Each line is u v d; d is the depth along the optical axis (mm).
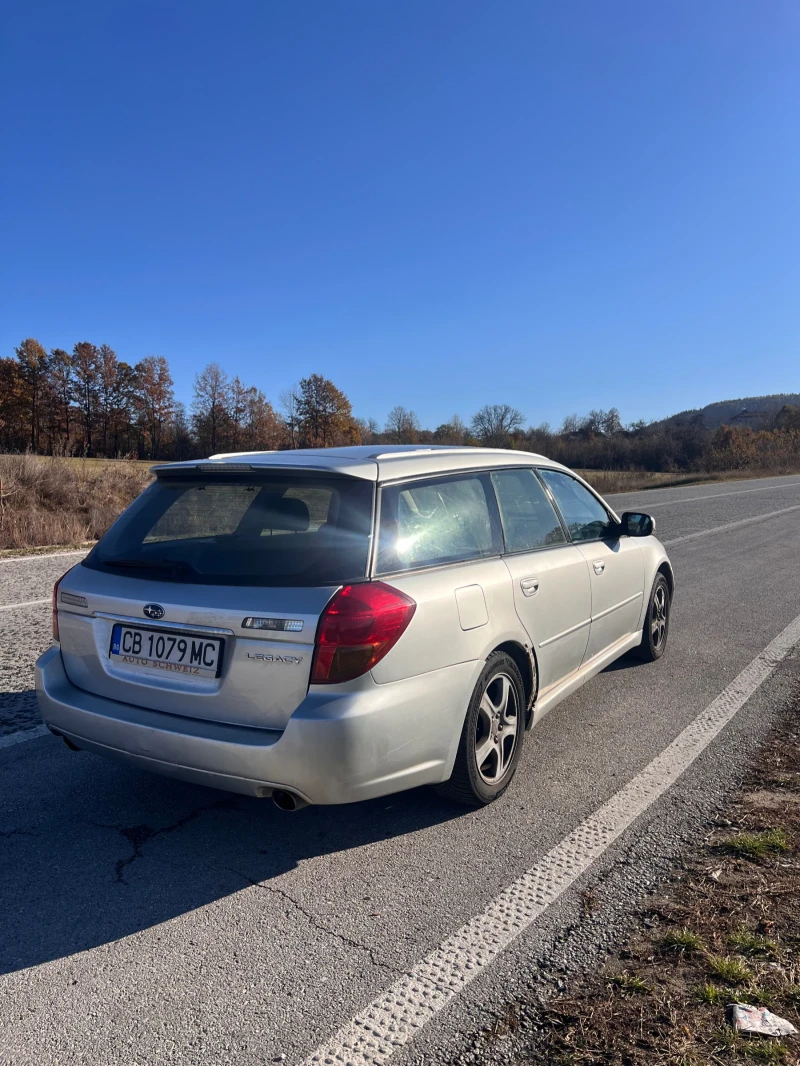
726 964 2346
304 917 2684
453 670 3111
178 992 2303
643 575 5438
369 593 2838
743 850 3061
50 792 3656
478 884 2889
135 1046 2086
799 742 4246
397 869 3000
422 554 3211
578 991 2271
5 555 11117
